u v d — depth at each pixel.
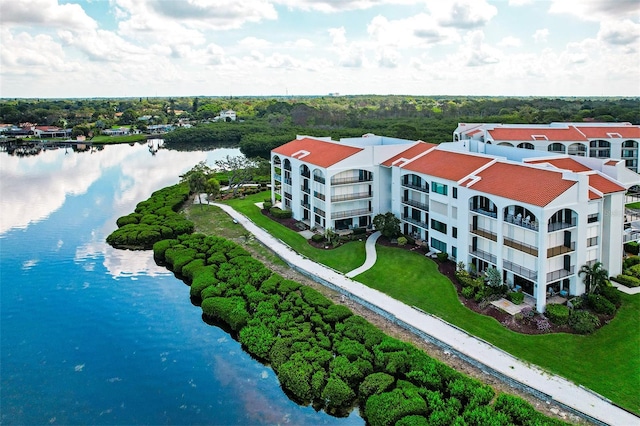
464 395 39.44
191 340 53.03
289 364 45.00
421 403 38.53
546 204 50.06
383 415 38.00
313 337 49.50
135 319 57.91
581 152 111.94
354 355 45.62
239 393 43.78
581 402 38.75
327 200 78.31
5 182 142.50
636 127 119.62
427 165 72.38
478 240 60.62
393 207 78.75
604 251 57.66
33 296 64.31
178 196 110.38
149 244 84.56
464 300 55.69
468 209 60.06
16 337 53.91
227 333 54.56
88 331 55.16
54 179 147.62
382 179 82.19
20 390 44.59
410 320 52.16
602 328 48.81
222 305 56.69
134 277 70.56
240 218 95.06
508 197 54.44
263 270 66.81
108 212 107.56
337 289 61.38
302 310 55.22
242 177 121.88
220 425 39.72
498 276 55.41
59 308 60.81
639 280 57.81
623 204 57.81
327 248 74.75
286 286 61.22
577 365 43.44
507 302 54.06
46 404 42.66
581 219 52.69
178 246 77.44
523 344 46.75
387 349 45.94
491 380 42.69
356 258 69.88
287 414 40.84
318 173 81.88
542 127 120.38
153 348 51.50
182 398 43.22
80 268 74.19
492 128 118.50
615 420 36.66
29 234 91.44
